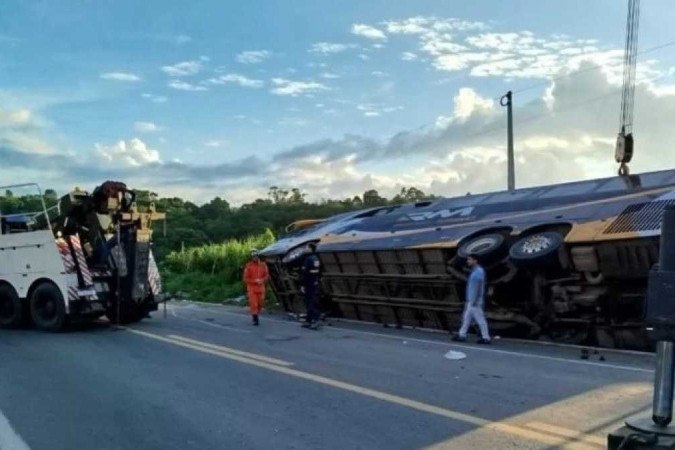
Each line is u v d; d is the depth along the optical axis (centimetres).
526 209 1547
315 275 1595
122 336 1373
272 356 1098
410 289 1634
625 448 475
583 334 1299
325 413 715
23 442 626
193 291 2786
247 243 3247
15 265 1527
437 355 1119
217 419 697
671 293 452
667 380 478
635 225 1202
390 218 1912
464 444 597
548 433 627
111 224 1570
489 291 1409
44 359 1083
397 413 709
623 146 1711
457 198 1884
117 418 707
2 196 1586
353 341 1313
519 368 984
